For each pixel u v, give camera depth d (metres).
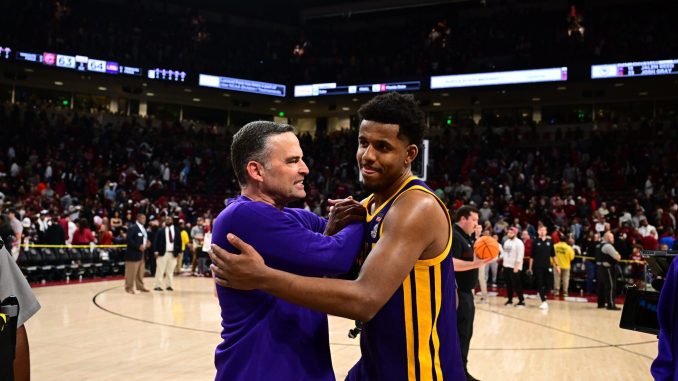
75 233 13.72
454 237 4.98
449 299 1.86
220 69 24.16
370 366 1.90
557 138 22.38
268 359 1.78
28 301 2.73
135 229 11.48
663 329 2.11
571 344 7.18
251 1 28.09
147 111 26.42
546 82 20.78
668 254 2.34
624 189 18.80
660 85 20.73
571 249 13.17
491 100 24.33
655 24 21.64
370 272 1.63
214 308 9.36
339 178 22.50
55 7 22.05
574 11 21.66
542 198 17.30
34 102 23.47
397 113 1.79
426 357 1.77
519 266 11.18
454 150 22.33
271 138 1.90
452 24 25.09
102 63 21.91
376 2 27.34
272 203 1.93
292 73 25.81
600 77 19.95
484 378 5.32
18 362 2.66
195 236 16.27
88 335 6.85
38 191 17.17
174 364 5.47
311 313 1.89
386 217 1.75
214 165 24.03
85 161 20.97
